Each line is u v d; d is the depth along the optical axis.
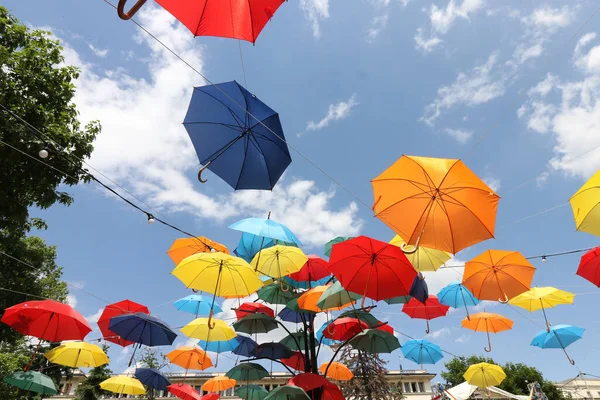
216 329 9.05
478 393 25.81
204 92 5.16
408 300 8.41
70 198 10.43
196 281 6.60
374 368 26.06
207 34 2.94
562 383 44.94
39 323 6.62
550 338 10.35
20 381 9.27
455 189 4.64
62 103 10.51
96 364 8.89
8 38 9.96
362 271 6.06
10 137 8.65
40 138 9.06
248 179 5.33
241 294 6.64
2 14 10.05
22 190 9.73
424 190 4.77
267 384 38.12
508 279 7.12
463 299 9.61
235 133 5.19
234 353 11.15
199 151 5.26
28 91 9.75
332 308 8.81
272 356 8.83
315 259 9.27
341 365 10.65
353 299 7.69
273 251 8.20
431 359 12.53
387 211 4.93
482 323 9.37
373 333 7.96
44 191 9.78
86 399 32.06
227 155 5.25
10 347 18.42
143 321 7.29
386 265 5.95
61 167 9.65
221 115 5.17
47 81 10.13
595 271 6.20
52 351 8.77
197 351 10.67
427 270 7.41
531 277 6.99
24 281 12.14
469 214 4.64
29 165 9.34
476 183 4.61
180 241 8.33
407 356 12.88
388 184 5.02
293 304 9.23
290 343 9.85
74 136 10.05
